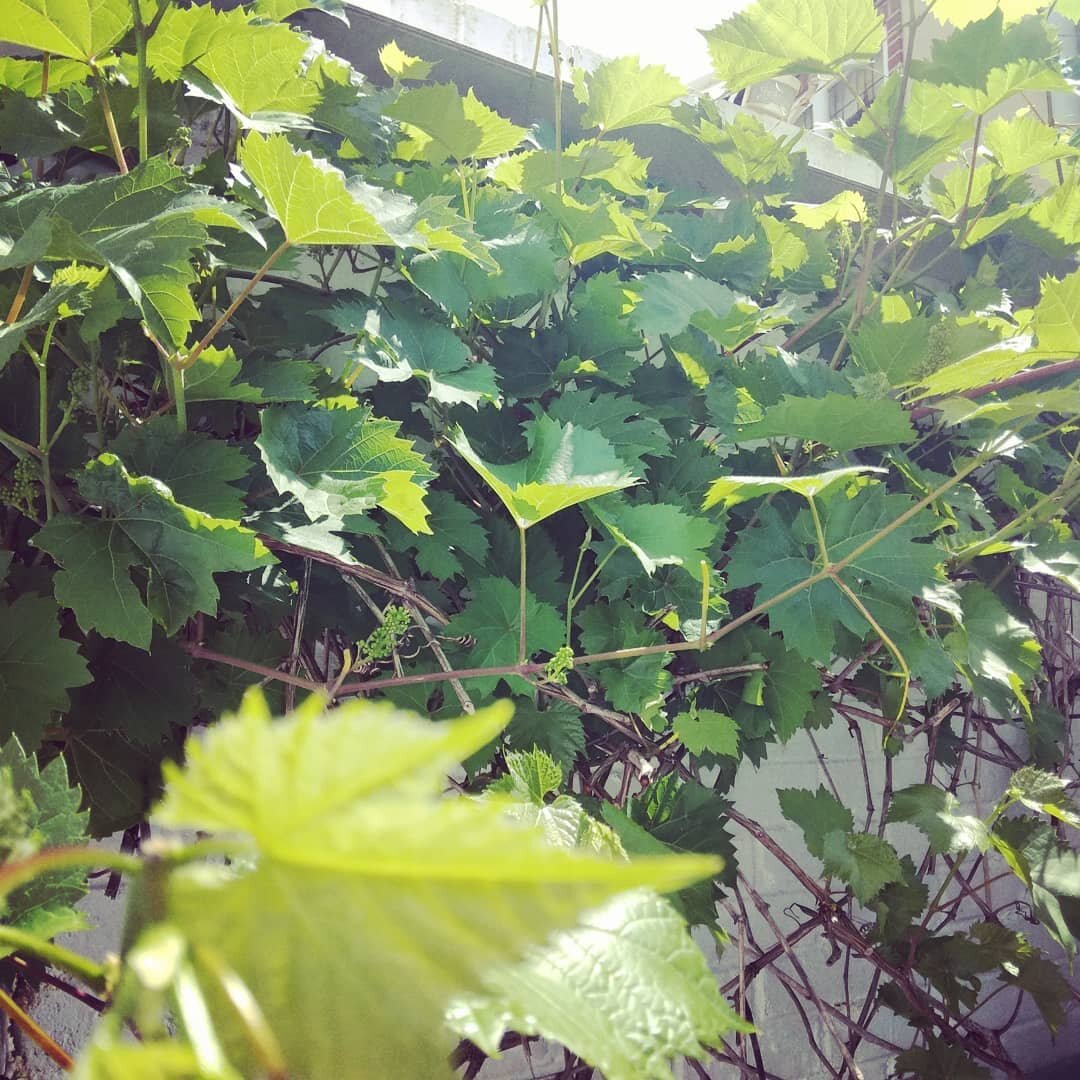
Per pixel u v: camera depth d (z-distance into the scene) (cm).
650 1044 26
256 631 68
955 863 80
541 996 25
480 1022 23
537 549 73
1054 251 96
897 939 78
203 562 52
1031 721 83
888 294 93
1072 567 82
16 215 52
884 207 114
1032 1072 125
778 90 128
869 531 72
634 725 69
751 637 75
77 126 67
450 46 91
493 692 69
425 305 76
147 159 55
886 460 93
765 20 87
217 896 13
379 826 12
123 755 59
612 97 87
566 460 63
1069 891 74
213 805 13
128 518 53
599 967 28
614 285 78
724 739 69
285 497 63
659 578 73
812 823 79
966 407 72
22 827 27
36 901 33
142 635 51
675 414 79
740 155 97
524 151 87
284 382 61
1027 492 88
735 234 93
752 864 105
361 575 63
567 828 45
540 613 67
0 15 57
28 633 53
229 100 65
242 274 73
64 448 61
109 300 56
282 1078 13
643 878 11
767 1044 102
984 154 99
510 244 75
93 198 52
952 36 85
